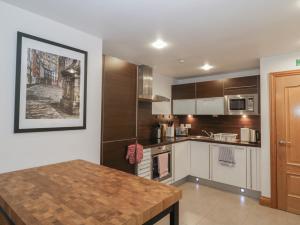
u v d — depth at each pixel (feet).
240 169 11.08
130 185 3.72
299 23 6.35
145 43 8.25
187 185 12.51
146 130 12.87
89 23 6.51
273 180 9.56
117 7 5.52
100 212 2.67
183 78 15.65
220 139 12.62
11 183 3.81
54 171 4.63
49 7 5.56
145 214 2.71
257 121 12.37
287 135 9.31
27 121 5.67
